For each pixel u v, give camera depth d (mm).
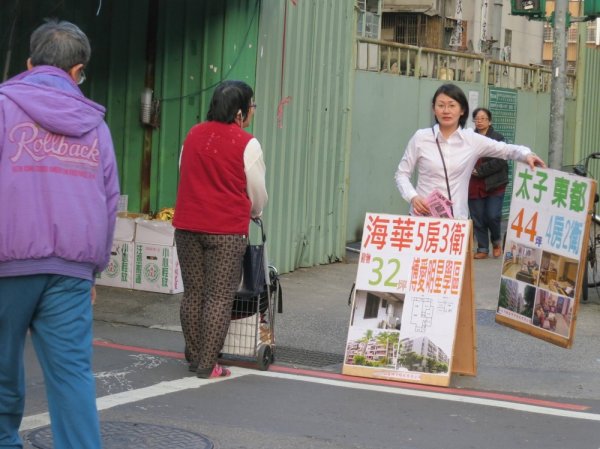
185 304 7320
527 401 7027
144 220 10320
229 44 10648
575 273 7281
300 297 10688
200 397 6684
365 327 7516
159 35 10969
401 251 7516
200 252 7223
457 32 27141
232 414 6297
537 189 7582
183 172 7211
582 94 22047
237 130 7168
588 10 12078
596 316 10414
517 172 7738
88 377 4586
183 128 10953
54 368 4551
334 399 6801
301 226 12289
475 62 17656
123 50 11125
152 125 11062
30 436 5637
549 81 20984
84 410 4535
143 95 11000
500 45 24719
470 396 7082
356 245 14453
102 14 11156
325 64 12531
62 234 4469
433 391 7180
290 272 12094
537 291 7586
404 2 28625
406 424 6262
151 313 9539
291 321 9492
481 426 6301
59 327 4531
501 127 18641
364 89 14492
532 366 8156
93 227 4555
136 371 7375
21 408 4820
